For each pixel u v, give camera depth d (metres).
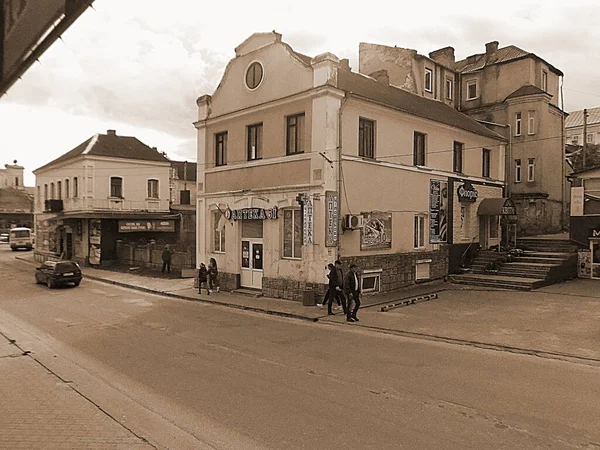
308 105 17.55
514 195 29.61
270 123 19.20
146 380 8.98
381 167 19.17
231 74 21.03
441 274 22.33
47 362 10.49
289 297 18.16
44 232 43.59
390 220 19.62
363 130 18.66
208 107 22.38
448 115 25.20
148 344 11.92
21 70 2.81
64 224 38.91
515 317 14.41
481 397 7.79
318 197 17.02
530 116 29.44
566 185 31.81
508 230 26.17
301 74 17.77
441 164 22.45
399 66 29.38
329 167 16.95
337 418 6.95
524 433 6.38
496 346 11.28
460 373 9.18
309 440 6.21
